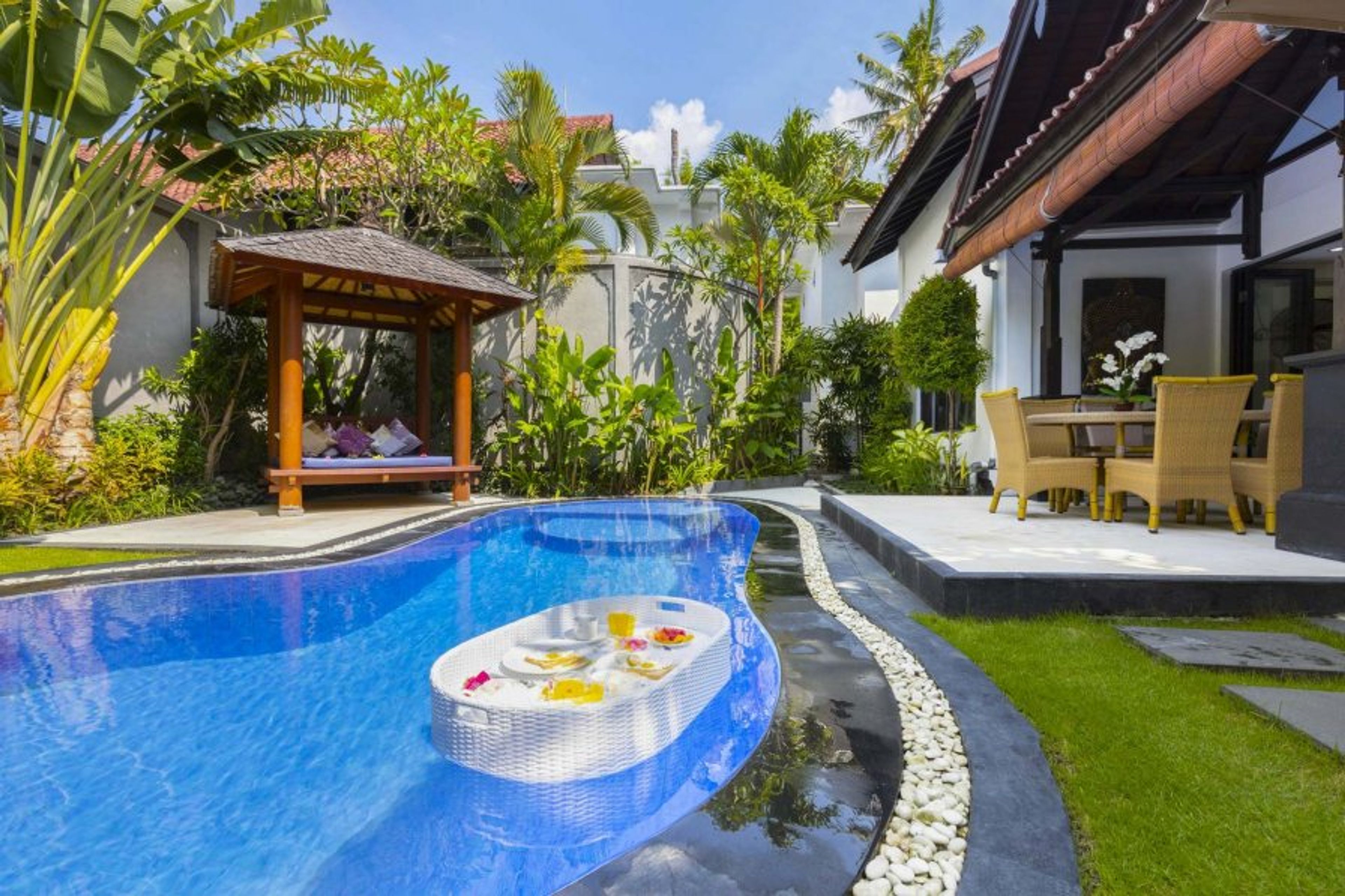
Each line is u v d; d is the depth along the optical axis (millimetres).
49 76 6309
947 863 1399
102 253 6988
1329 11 2752
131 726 2402
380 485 10617
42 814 1853
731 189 11305
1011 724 2012
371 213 9891
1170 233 8047
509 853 1648
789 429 12273
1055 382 7180
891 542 4391
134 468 7227
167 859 1668
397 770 2057
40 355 6602
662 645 2615
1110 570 3402
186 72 6879
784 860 1388
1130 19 7320
